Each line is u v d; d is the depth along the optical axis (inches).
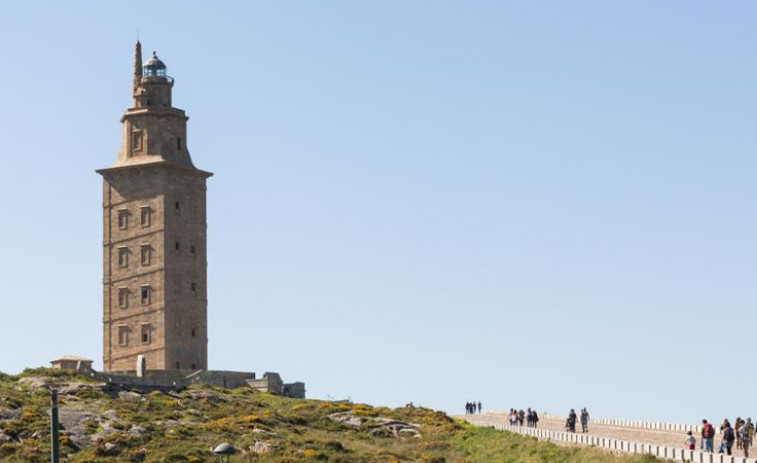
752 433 5408.5
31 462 5777.6
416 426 7160.4
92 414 6712.6
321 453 6136.8
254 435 6530.5
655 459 4793.3
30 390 7278.5
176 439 6348.4
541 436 6063.0
